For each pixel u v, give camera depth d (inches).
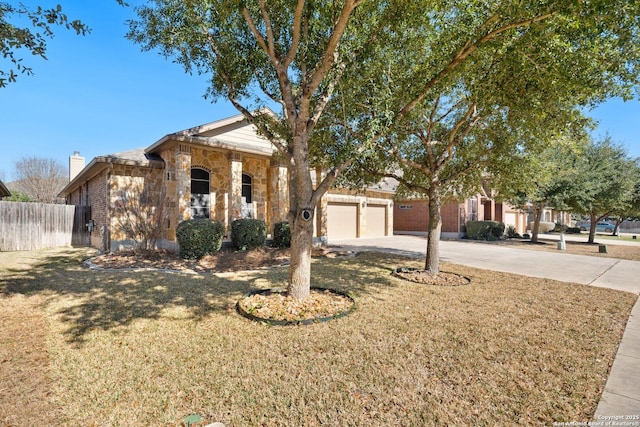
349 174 343.9
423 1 189.5
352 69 231.8
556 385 128.0
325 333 173.8
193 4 199.9
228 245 469.4
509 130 276.2
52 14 171.6
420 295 254.5
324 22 220.4
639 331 187.5
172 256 407.5
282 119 279.3
